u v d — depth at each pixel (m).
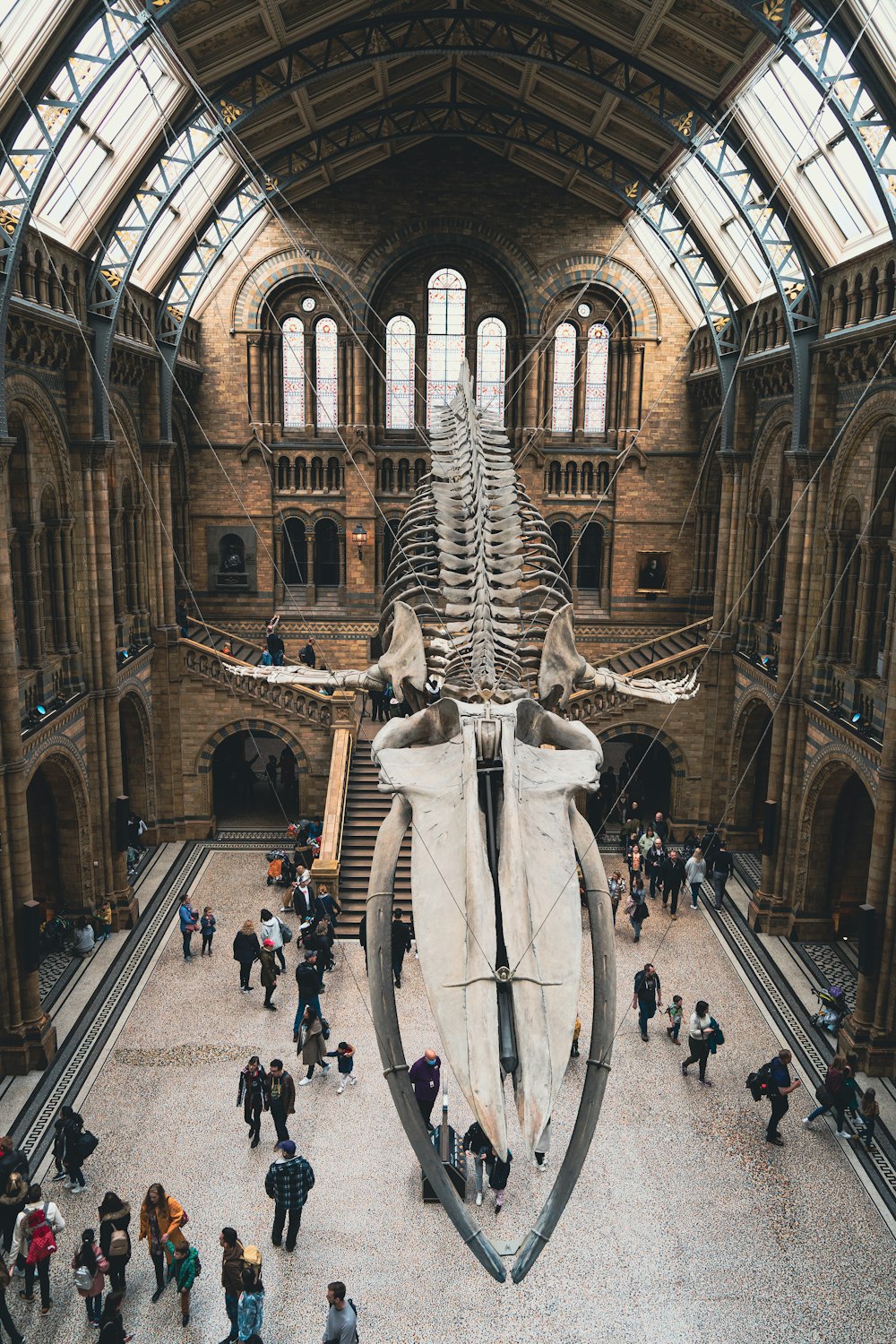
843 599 23.39
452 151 33.38
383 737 7.48
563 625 9.36
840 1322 13.68
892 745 18.86
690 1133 17.47
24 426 20.69
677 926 25.39
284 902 25.73
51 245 20.42
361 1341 13.20
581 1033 20.36
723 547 29.97
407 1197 15.82
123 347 24.75
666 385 34.91
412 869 6.43
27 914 18.70
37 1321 13.63
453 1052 5.49
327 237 33.78
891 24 15.32
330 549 36.38
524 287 34.22
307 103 25.58
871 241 20.59
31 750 20.31
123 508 27.86
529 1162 16.59
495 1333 13.39
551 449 35.53
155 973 22.61
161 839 30.33
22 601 21.42
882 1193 16.16
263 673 10.27
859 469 22.19
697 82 21.19
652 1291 14.12
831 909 24.81
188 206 25.84
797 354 23.09
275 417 35.16
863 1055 19.31
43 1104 18.00
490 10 23.66
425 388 35.69
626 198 27.78
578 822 6.96
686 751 30.58
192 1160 16.56
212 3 18.66
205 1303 13.85
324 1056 18.97
